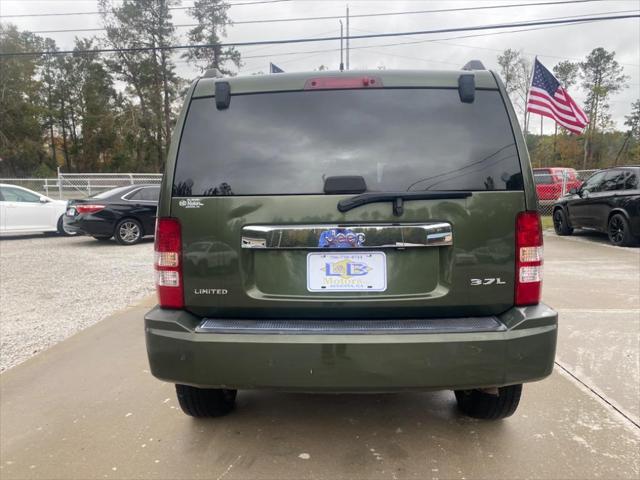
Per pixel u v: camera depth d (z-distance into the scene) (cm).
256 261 240
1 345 459
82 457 271
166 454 273
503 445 276
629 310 534
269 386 232
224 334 233
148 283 724
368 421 307
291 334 230
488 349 227
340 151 239
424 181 235
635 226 953
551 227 1388
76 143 6262
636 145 6575
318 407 327
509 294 238
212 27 4659
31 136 5753
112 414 320
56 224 1289
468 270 235
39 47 5947
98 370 393
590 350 416
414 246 234
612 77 6456
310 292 238
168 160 246
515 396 279
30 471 259
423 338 226
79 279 753
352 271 237
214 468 259
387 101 244
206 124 248
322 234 235
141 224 1155
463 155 238
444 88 245
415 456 267
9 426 306
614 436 283
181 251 243
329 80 246
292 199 236
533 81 1267
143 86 5031
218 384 235
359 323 238
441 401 333
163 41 4900
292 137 242
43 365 405
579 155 6391
